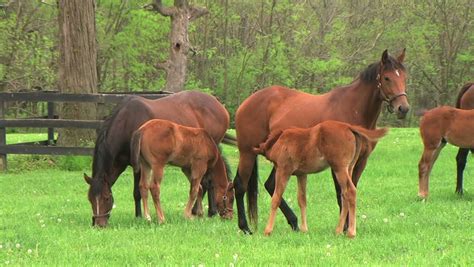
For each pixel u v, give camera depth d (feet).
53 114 62.54
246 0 135.33
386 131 27.37
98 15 112.88
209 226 31.48
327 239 27.37
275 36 133.18
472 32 142.72
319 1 144.66
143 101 35.76
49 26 113.70
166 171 54.80
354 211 27.50
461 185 41.37
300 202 29.66
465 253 24.22
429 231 28.91
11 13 111.55
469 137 38.58
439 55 146.30
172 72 93.20
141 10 110.83
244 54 134.31
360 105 30.32
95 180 32.35
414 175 51.31
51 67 114.21
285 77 134.41
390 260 23.66
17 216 35.53
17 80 108.27
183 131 33.01
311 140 27.53
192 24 124.88
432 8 142.41
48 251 26.09
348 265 22.67
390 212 35.27
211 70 138.10
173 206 38.81
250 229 30.86
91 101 55.67
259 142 31.71
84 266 23.38
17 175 54.03
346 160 27.27
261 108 31.81
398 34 141.59
